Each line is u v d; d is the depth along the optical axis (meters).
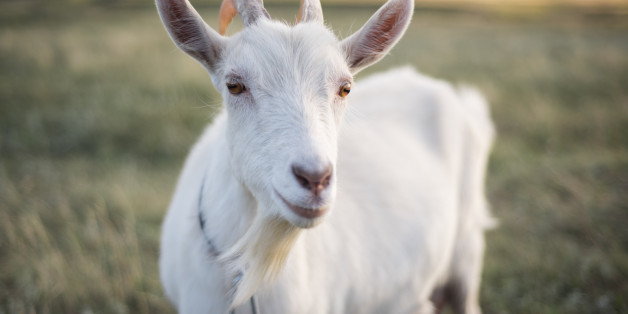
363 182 3.05
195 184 2.69
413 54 13.37
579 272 4.29
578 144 7.08
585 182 5.77
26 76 8.97
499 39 17.38
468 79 10.04
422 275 3.25
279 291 2.32
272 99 2.01
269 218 2.09
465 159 3.77
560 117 7.77
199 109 7.26
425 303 3.43
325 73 2.07
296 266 2.36
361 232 2.88
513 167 6.13
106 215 4.68
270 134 1.97
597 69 11.18
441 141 3.57
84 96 7.88
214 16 19.03
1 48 10.92
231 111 2.14
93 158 6.13
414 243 3.12
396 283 3.04
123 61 10.00
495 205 5.45
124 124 6.73
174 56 10.43
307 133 1.91
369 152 3.19
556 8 31.14
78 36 12.84
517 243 4.77
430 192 3.32
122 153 6.26
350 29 2.84
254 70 2.04
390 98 3.64
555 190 5.69
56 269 3.93
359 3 30.23
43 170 5.64
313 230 2.56
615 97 9.00
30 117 6.98
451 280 3.81
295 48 2.08
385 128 3.40
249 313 2.36
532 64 11.59
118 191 5.09
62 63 9.88
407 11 2.35
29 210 4.73
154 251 4.43
